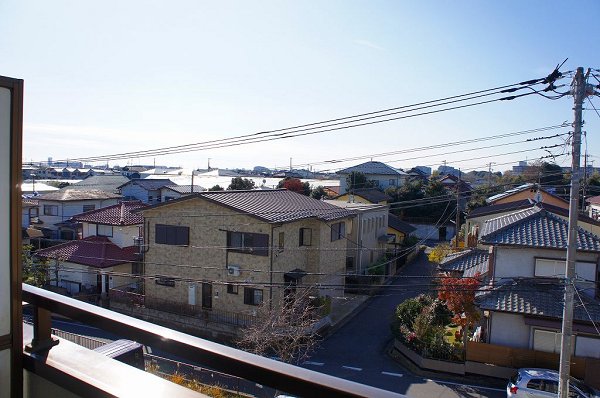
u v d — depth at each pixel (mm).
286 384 1069
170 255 15883
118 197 28438
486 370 11438
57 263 17969
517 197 22531
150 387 1375
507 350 11414
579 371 10898
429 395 10539
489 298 11766
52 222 25719
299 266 16047
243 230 14609
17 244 1677
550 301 11312
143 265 16656
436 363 11758
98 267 17344
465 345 11977
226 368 1188
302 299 13453
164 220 15961
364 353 13102
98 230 19875
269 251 14156
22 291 1808
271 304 13789
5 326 1671
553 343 11242
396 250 23766
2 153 1601
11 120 1606
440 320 12570
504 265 11992
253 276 14398
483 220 19828
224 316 14508
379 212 24156
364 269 20703
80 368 1550
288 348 11719
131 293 16328
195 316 14781
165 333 1347
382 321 16078
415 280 21531
